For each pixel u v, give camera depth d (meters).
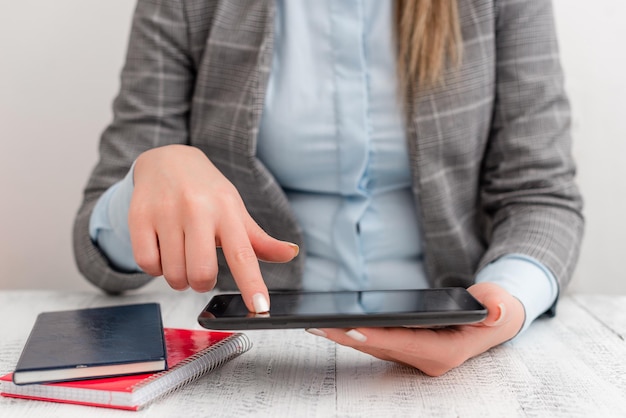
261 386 0.59
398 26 0.93
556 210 0.91
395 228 0.98
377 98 0.94
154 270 0.63
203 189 0.62
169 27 0.97
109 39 1.32
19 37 1.32
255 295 0.55
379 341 0.56
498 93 0.98
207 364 0.61
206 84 0.96
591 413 0.53
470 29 0.92
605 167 1.34
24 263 1.40
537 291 0.75
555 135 0.97
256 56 0.93
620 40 1.30
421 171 0.93
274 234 0.99
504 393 0.57
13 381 0.55
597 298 0.90
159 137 0.99
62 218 1.38
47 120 1.35
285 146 0.95
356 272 0.97
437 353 0.58
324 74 0.94
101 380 0.56
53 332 0.64
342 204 0.98
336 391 0.58
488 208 1.00
